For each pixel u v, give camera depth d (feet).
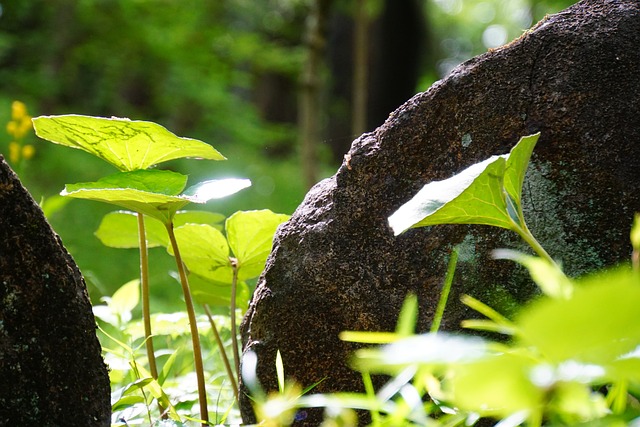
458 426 2.33
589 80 2.65
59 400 2.49
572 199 2.61
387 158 2.73
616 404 2.12
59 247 2.54
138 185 2.66
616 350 1.64
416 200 2.32
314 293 2.72
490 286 2.63
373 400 2.23
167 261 9.47
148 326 2.93
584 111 2.63
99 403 2.54
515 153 2.31
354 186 2.74
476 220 2.35
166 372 2.90
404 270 2.69
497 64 2.70
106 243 3.21
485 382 1.45
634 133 2.61
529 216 2.63
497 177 2.30
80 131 2.71
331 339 2.71
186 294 2.77
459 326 2.63
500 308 2.62
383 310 2.69
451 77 2.72
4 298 2.47
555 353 1.34
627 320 1.26
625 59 2.66
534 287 2.61
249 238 2.96
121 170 2.81
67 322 2.51
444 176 2.69
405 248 2.69
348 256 2.72
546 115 2.65
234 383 3.10
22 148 4.32
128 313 3.69
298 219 2.78
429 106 2.72
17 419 2.45
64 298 2.52
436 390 2.23
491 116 2.68
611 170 2.60
